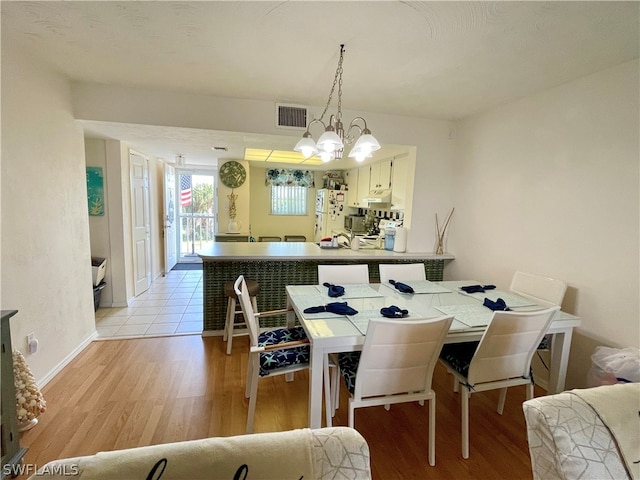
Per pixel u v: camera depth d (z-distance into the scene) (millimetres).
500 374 1764
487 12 1534
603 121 2086
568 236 2320
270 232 7000
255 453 715
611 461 864
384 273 2744
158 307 3965
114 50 2018
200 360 2689
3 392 1494
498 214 2953
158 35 1829
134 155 4176
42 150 2195
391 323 1461
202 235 6754
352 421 1609
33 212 2107
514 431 1946
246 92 2738
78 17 1658
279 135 3000
